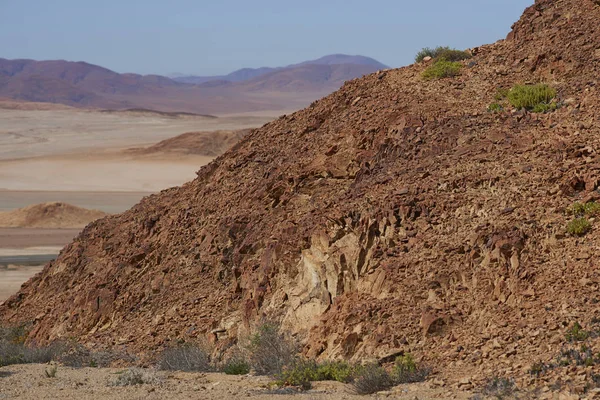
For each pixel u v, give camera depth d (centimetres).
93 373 1995
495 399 1289
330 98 2880
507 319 1534
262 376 1783
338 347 1727
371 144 2411
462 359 1503
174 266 2550
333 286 1906
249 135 3034
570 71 2397
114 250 2933
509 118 2205
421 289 1709
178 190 3097
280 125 2958
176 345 2195
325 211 2138
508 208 1777
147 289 2545
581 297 1490
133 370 1794
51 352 2417
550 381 1295
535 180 1847
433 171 2045
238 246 2425
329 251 1948
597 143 1903
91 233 3198
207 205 2717
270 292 2102
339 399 1391
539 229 1691
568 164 1861
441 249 1772
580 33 2508
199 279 2442
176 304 2394
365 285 1823
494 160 2000
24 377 1917
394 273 1775
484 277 1655
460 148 2116
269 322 2006
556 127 2056
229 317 2205
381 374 1484
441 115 2359
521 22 2805
